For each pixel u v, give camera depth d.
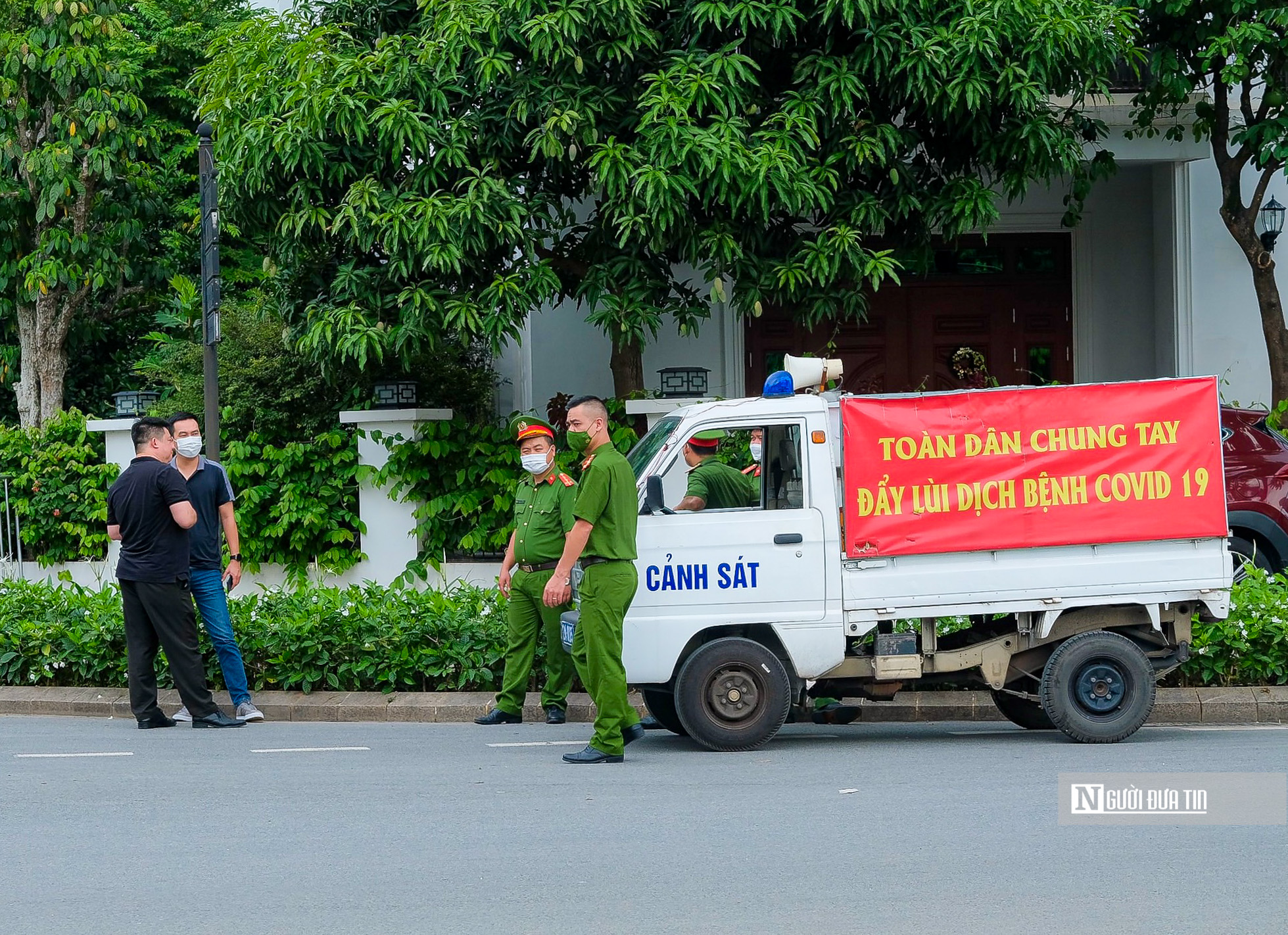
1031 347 30.72
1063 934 8.55
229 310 26.56
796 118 20.00
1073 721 14.88
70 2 27.00
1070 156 21.80
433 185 20.81
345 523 24.17
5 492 25.59
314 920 9.02
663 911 9.12
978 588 14.79
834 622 14.75
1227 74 23.09
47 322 28.88
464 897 9.49
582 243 22.89
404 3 23.12
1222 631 17.16
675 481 15.23
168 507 16.69
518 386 28.47
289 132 20.19
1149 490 14.88
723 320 29.28
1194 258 28.44
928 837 10.92
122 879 10.04
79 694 18.59
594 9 19.91
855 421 14.76
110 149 27.39
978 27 19.80
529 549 16.53
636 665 14.70
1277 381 25.77
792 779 13.23
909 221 22.73
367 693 18.25
